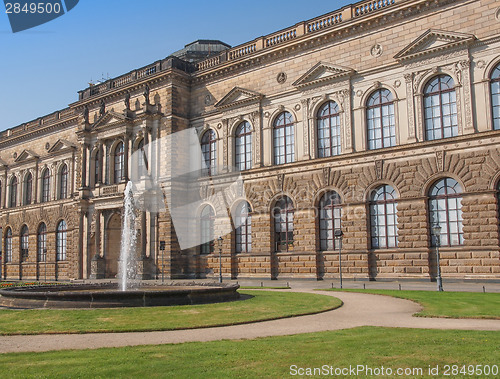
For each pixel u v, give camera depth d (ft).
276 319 66.49
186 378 35.73
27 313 70.85
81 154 214.28
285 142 166.30
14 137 269.44
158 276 178.60
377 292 102.47
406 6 140.46
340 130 152.76
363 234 143.95
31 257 250.37
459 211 130.21
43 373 37.76
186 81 190.80
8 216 267.39
